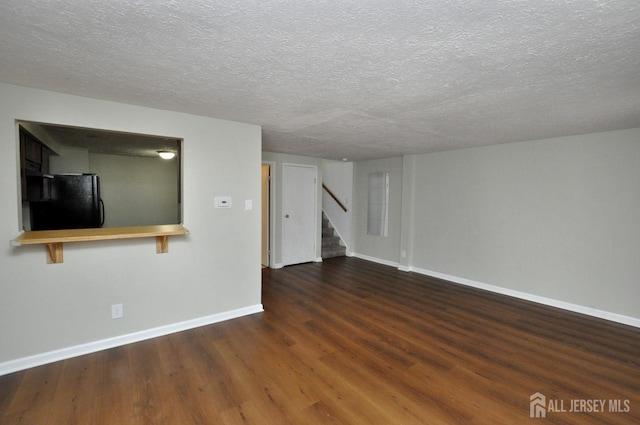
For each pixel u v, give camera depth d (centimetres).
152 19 135
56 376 223
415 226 538
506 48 157
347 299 396
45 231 254
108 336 265
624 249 330
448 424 183
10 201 224
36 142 341
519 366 246
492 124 312
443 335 299
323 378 226
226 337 288
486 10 125
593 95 224
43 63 183
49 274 239
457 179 476
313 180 601
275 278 490
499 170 427
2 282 224
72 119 241
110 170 550
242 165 330
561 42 150
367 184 634
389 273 529
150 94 238
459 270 475
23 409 189
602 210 343
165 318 293
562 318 343
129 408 192
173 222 605
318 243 616
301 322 324
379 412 192
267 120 313
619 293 333
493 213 435
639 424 185
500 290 429
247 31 145
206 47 161
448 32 143
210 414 188
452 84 207
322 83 209
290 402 200
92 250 256
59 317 244
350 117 294
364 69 186
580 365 249
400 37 148
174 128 287
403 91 222
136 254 276
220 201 318
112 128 257
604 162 341
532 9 124
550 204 381
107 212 549
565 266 371
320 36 149
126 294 272
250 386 216
